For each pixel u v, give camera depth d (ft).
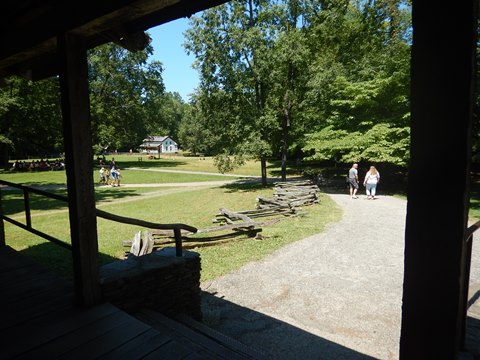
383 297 18.94
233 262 24.94
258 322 16.28
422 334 6.32
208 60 67.10
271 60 66.28
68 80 10.76
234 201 56.34
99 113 130.21
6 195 70.64
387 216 40.37
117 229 37.29
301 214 41.39
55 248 28.37
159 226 14.43
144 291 13.61
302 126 74.79
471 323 11.80
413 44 5.84
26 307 11.96
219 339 12.44
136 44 11.73
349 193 60.75
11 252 18.15
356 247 28.27
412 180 6.11
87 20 9.63
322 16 78.43
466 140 5.52
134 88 143.54
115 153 279.90
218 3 8.81
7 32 13.00
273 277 22.07
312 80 67.72
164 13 9.85
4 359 9.10
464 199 5.64
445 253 5.92
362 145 56.59
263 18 68.49
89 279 11.96
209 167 140.87
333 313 17.20
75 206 11.48
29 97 106.22
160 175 109.60
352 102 59.77
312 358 13.29
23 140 132.98
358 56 79.77
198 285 15.94
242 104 69.87
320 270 23.21
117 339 10.05
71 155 11.21
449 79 5.56
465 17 5.35
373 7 76.79
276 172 112.47
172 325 12.25
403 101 56.59
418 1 5.73
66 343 9.83
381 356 13.47
